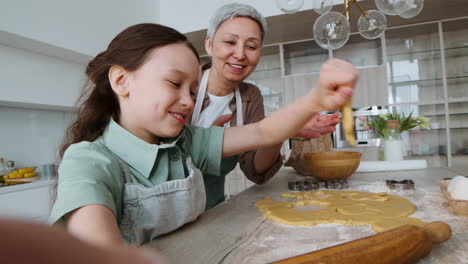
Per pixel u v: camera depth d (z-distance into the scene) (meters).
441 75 3.15
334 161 0.98
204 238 0.54
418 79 3.24
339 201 0.74
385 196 0.76
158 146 0.56
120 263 0.06
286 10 1.17
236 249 0.49
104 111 0.59
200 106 1.11
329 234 0.53
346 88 0.47
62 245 0.05
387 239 0.38
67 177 0.42
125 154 0.55
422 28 3.15
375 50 3.33
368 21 1.23
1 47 1.88
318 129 0.82
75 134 0.60
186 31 3.04
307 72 3.54
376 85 3.25
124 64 0.51
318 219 0.60
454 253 0.43
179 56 0.51
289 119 0.64
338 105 0.49
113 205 0.41
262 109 1.21
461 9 2.78
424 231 0.42
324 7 1.20
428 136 3.19
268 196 0.86
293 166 1.31
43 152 2.49
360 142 3.23
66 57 2.27
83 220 0.36
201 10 2.98
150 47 0.50
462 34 3.13
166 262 0.07
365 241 0.38
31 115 2.42
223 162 0.89
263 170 1.03
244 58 1.02
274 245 0.49
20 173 2.07
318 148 1.24
